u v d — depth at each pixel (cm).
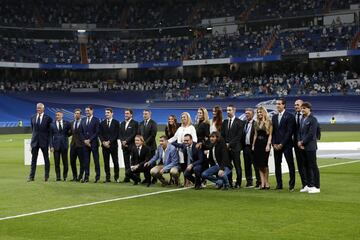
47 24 7238
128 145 1702
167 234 951
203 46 6981
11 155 3059
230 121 1580
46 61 6956
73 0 7519
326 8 6538
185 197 1374
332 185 1612
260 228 994
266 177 1534
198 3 7412
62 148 1794
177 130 1628
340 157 2670
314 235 934
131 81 7338
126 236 938
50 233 966
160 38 7400
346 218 1081
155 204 1266
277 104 1504
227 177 1528
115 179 1753
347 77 6156
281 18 6744
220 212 1156
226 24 7094
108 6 7600
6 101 6662
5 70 7156
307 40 6438
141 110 6769
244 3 7138
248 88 6556
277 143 1498
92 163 2542
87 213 1155
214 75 7200
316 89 6172
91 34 7462
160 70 7400
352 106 5869
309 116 1444
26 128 6028
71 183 1705
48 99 6888
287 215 1116
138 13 7531
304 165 1478
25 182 1738
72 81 7275
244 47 6738
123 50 7231
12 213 1159
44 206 1248
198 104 6600
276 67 6906
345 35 6262
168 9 7494
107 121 1742
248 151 1575
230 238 917
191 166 1536
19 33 7244
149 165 1611
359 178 1803
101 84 7156
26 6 7275
